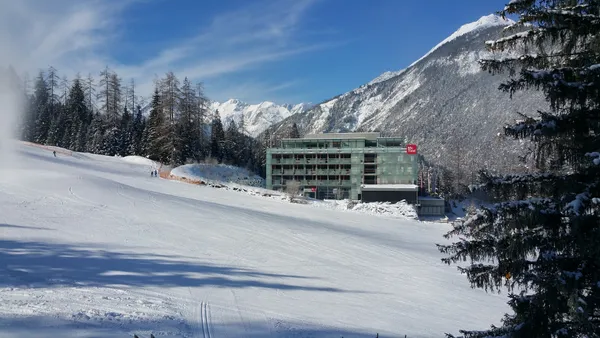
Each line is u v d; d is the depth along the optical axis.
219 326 9.27
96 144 73.50
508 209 5.46
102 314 8.82
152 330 8.30
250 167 89.81
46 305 8.94
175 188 46.41
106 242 18.41
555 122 5.35
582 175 5.48
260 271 16.41
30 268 12.70
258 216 31.94
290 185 62.53
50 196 28.31
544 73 5.18
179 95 71.75
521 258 5.66
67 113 79.44
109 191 33.38
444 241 30.64
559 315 5.69
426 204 66.44
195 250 19.00
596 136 5.37
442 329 11.53
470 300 15.32
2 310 8.26
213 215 29.31
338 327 10.37
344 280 16.55
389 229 34.59
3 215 21.33
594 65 5.00
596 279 5.25
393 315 12.38
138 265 14.95
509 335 5.67
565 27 5.41
